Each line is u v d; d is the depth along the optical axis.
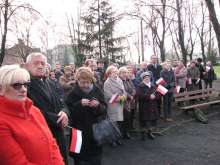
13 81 2.96
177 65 14.21
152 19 24.83
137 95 9.50
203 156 7.97
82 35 29.19
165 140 9.52
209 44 37.97
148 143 9.20
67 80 9.17
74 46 32.28
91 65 9.41
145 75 9.42
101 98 5.47
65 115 4.31
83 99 5.23
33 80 4.23
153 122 10.53
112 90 8.59
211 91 14.70
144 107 9.48
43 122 3.28
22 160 2.82
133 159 7.80
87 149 5.23
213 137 9.79
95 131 5.18
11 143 2.83
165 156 8.01
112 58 28.09
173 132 10.52
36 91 4.20
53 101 4.39
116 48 28.30
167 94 11.70
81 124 5.23
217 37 15.55
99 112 5.30
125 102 9.30
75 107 5.24
